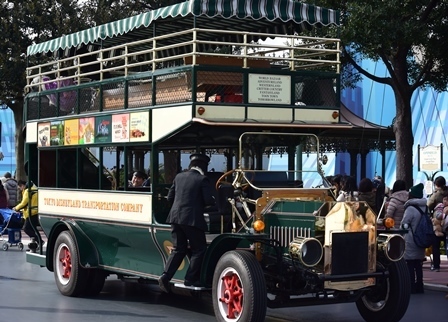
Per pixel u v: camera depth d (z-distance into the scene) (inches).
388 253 356.2
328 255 342.0
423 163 726.5
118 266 447.5
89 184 481.1
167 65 531.8
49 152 523.2
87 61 551.5
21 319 393.1
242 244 370.9
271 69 402.9
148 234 407.8
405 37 629.9
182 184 374.0
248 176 391.9
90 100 469.1
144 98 418.3
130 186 444.5
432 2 650.2
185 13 385.1
